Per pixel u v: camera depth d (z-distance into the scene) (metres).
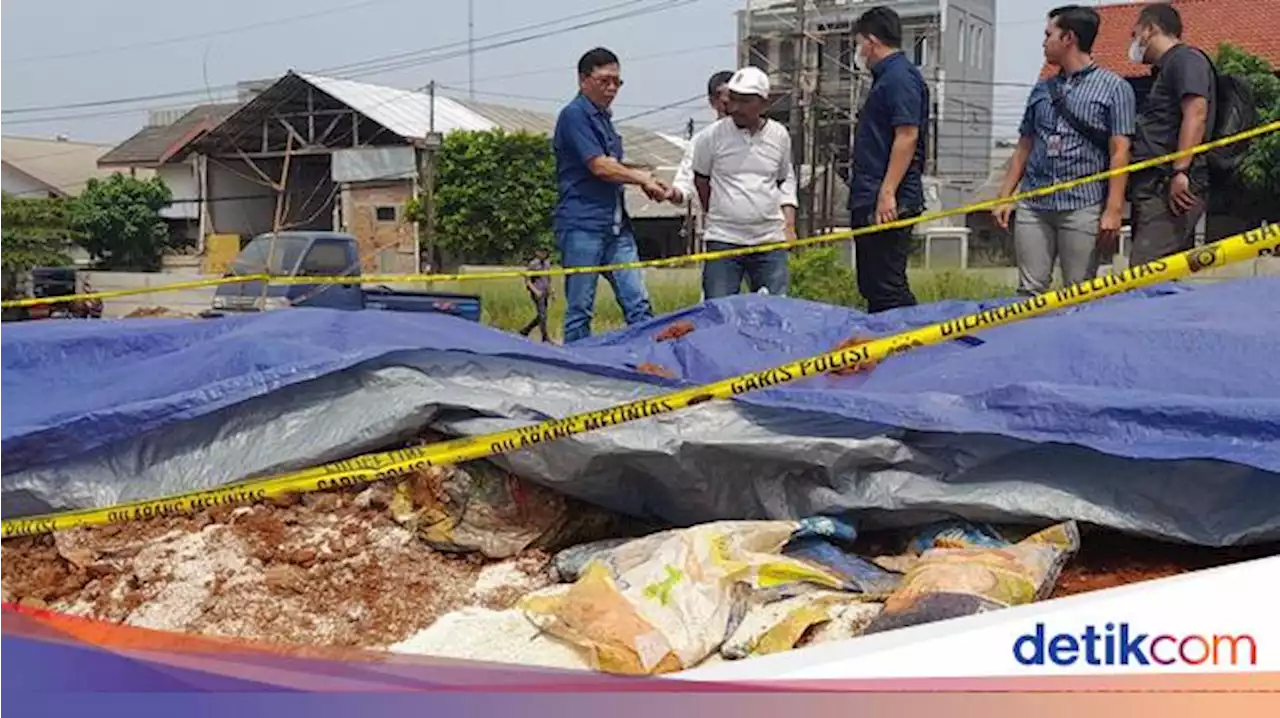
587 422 2.85
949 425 3.25
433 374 3.78
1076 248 5.92
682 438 3.40
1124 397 3.20
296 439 3.66
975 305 5.31
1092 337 3.90
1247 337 3.79
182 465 3.70
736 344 5.12
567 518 3.62
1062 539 3.09
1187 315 4.17
